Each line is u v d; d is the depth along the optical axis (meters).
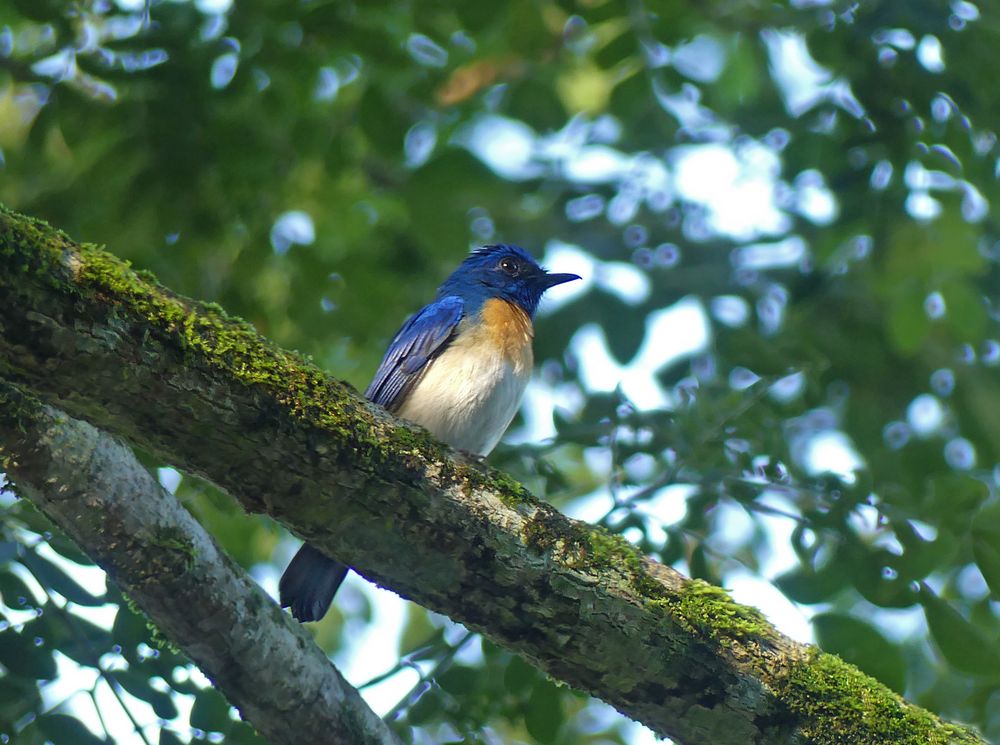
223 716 8.12
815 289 14.04
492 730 10.26
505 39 14.23
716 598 7.09
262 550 14.09
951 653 9.25
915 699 12.59
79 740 7.77
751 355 10.77
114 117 12.12
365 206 14.60
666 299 14.58
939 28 12.30
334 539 6.72
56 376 5.90
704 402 10.49
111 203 12.73
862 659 8.66
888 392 14.79
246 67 12.09
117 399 6.07
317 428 6.42
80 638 8.00
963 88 12.46
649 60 12.94
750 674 6.99
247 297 13.30
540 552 6.82
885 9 12.47
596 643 6.89
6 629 7.91
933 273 12.97
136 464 7.10
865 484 9.81
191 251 13.06
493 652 9.77
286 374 6.39
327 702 7.62
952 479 9.70
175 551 7.08
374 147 12.34
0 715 7.83
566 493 12.86
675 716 7.05
